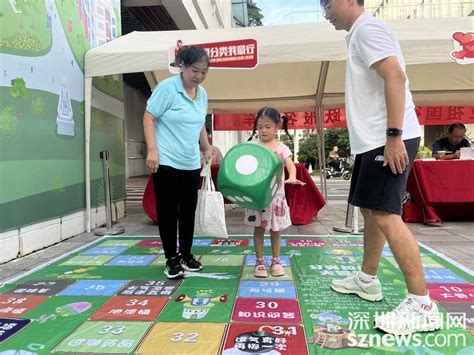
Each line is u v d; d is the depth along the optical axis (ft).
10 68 10.98
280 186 8.80
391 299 7.65
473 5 59.11
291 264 10.15
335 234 14.20
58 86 13.53
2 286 8.68
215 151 18.57
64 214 13.80
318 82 22.89
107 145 17.67
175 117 8.80
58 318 6.93
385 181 6.30
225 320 6.75
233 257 10.89
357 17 6.75
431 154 19.33
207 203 9.56
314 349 5.77
